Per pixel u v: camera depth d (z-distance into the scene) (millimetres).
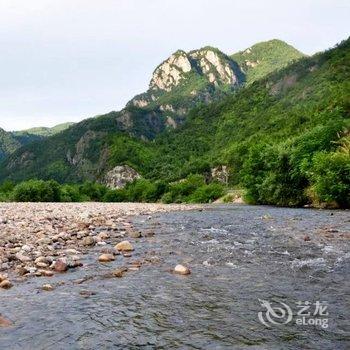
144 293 8898
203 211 41562
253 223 24781
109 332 6625
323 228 21172
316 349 5949
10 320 7133
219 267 11578
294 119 167250
